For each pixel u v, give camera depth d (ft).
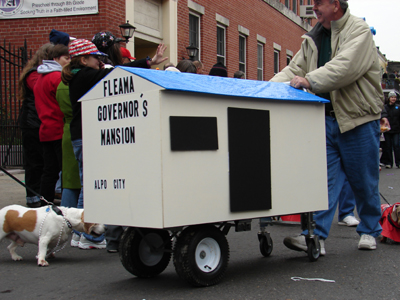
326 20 13.21
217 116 10.09
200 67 23.65
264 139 10.92
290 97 11.51
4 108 35.04
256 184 10.72
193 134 9.66
